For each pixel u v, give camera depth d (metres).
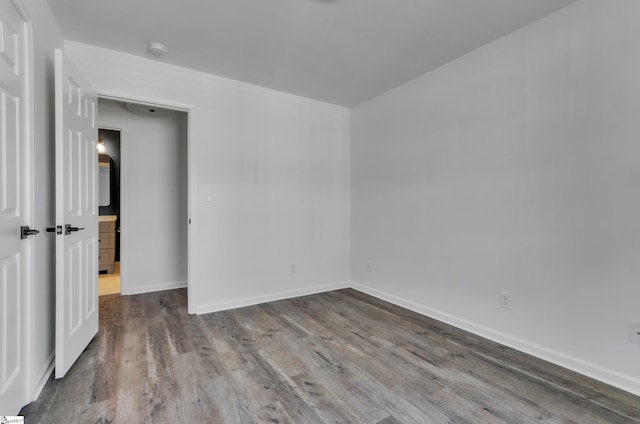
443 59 2.75
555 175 2.10
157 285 3.85
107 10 2.06
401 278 3.31
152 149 3.80
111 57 2.62
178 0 1.96
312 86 3.37
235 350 2.27
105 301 3.41
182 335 2.52
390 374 1.96
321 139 3.85
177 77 2.91
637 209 1.77
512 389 1.81
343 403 1.67
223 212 3.18
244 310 3.16
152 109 3.59
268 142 3.45
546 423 1.52
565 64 2.04
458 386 1.84
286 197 3.59
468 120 2.64
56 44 2.18
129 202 3.69
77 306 2.08
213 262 3.13
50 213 1.97
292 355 2.21
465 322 2.67
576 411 1.61
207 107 3.07
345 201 4.07
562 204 2.07
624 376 1.81
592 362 1.94
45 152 1.89
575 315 2.01
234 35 2.38
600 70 1.89
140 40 2.46
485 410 1.62
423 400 1.70
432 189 2.97
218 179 3.15
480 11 2.08
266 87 3.40
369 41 2.46
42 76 1.86
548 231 2.14
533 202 2.21
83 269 2.20
